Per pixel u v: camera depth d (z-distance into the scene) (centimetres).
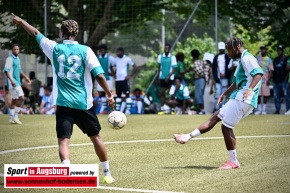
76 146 2234
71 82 1461
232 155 1712
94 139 1499
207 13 5519
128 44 7288
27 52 5038
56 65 1470
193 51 4150
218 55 3900
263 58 4016
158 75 4359
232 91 1780
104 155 1511
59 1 5322
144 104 4547
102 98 4259
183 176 1598
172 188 1442
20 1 5131
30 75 4553
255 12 5403
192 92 5412
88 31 5400
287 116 3509
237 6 5419
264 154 1948
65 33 1480
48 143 2328
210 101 4266
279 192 1388
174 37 7700
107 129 2842
